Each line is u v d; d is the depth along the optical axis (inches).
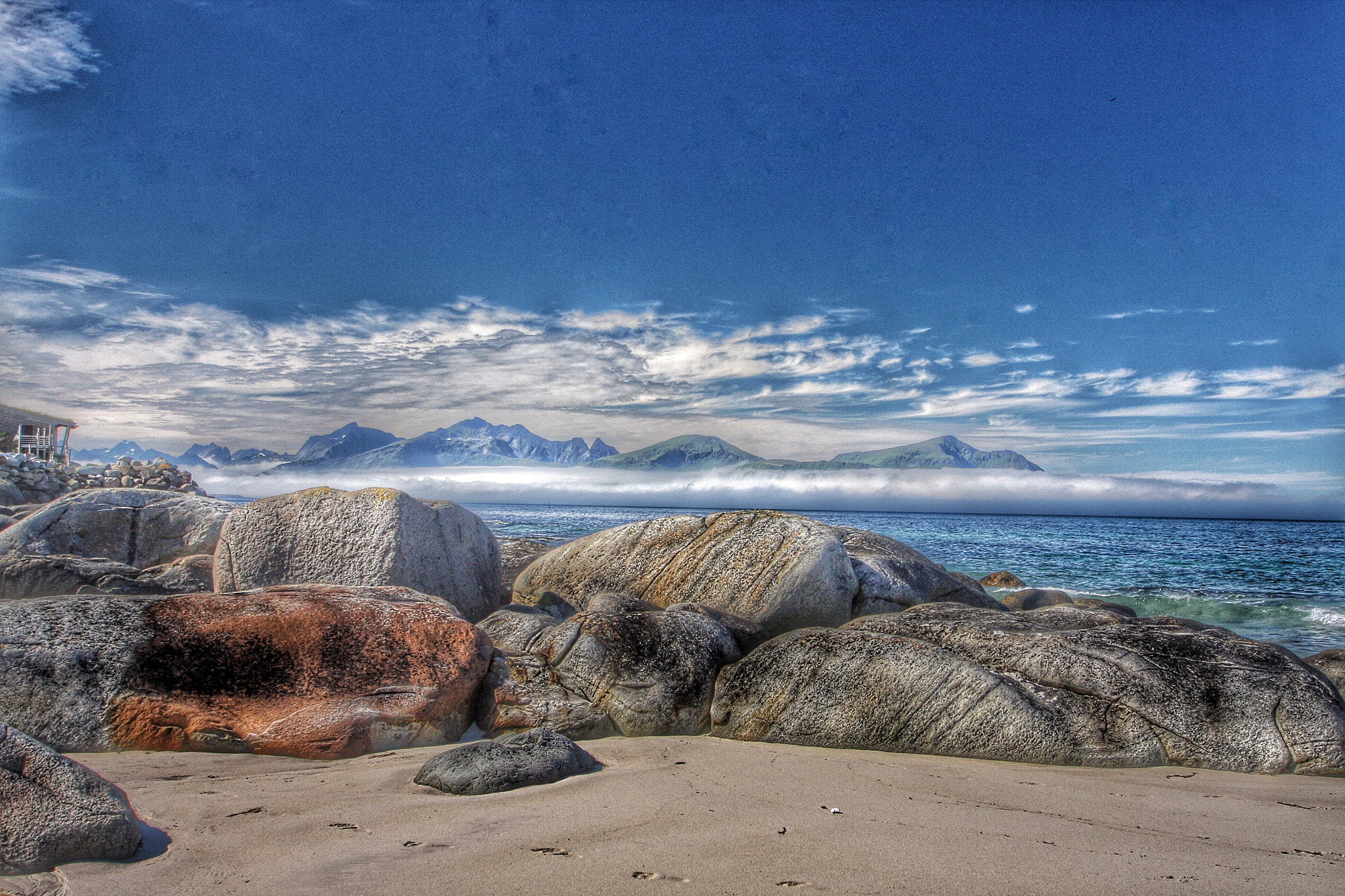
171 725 197.0
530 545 646.5
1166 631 261.0
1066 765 217.2
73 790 125.7
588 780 176.4
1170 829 160.2
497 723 227.6
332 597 239.3
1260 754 215.6
